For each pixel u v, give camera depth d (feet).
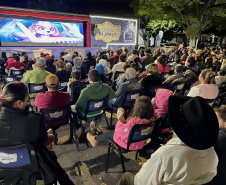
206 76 10.60
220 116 5.61
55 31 45.98
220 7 48.39
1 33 38.99
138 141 7.38
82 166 9.18
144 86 13.47
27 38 42.42
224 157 4.43
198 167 3.47
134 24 58.95
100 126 13.29
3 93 4.98
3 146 4.94
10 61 25.80
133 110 7.17
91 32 51.47
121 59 20.58
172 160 3.43
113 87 18.70
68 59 27.50
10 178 5.41
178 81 13.84
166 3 45.68
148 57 24.57
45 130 5.44
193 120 3.41
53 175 5.53
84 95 10.05
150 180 3.69
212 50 43.45
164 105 8.49
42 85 12.97
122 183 5.28
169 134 9.20
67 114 9.71
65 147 10.75
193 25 51.08
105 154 10.11
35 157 5.15
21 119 4.93
